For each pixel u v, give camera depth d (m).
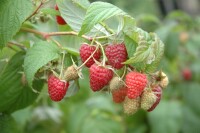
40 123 0.78
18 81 0.51
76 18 0.48
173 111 0.93
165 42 1.02
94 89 0.43
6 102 0.52
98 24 0.46
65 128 0.85
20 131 0.64
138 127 0.93
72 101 0.85
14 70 0.50
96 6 0.42
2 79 0.50
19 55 0.50
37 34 0.52
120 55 0.43
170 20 1.18
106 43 0.45
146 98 0.42
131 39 0.43
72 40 0.54
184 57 1.12
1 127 0.54
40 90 0.52
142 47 0.42
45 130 0.79
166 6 1.71
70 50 0.46
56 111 0.81
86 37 0.46
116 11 0.42
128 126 0.93
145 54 0.42
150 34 0.44
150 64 0.43
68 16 0.47
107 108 0.87
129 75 0.42
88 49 0.44
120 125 0.87
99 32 0.46
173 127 0.91
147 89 0.42
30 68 0.44
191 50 1.10
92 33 0.46
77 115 0.85
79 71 0.44
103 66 0.43
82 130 0.84
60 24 0.52
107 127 0.85
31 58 0.44
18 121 0.64
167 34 1.02
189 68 1.10
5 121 0.54
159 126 0.91
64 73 0.44
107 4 0.43
